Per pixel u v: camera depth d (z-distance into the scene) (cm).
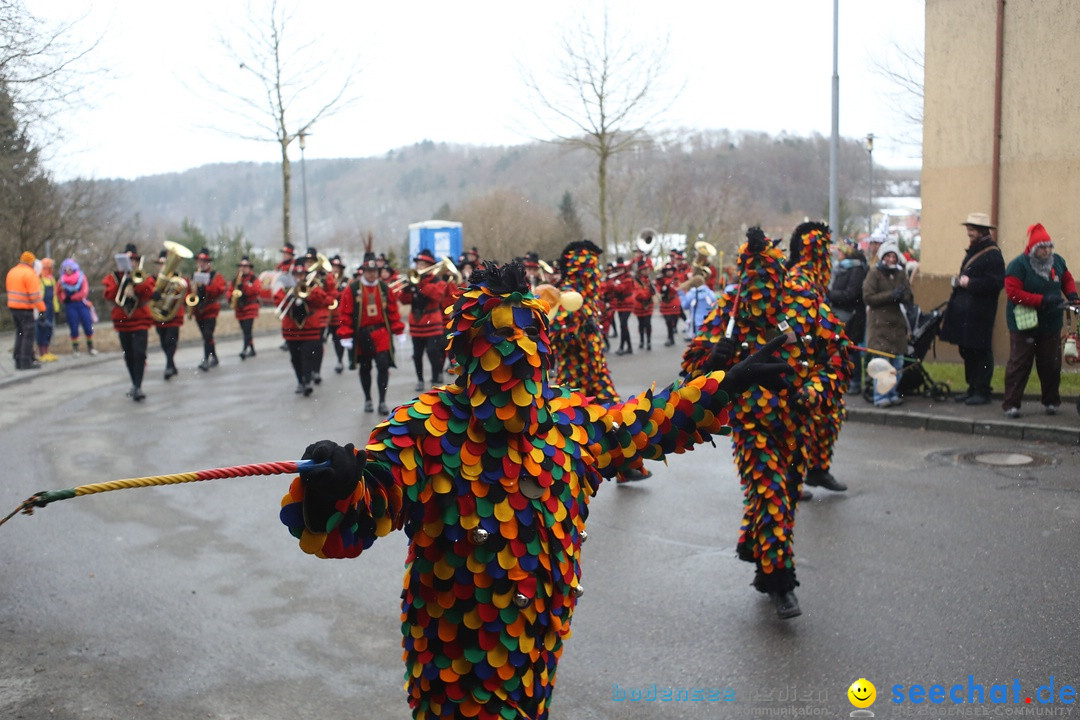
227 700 472
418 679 313
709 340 580
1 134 1594
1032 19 1386
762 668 487
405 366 1892
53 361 1966
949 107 1500
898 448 959
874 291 1135
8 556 700
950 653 491
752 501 556
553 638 316
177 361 2019
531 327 310
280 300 1516
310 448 266
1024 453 909
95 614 585
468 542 302
